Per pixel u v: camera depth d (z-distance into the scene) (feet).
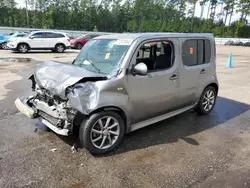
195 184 9.23
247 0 208.85
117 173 9.83
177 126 14.84
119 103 11.03
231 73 35.78
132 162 10.65
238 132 14.24
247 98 21.85
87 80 10.57
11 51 62.69
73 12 184.65
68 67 12.04
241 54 74.49
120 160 10.78
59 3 181.68
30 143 12.07
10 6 173.47
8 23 167.53
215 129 14.58
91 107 10.19
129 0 209.56
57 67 12.24
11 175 9.48
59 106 10.89
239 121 16.03
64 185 9.02
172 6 222.69
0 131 13.35
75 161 10.59
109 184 9.14
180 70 13.79
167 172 9.98
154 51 12.47
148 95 12.28
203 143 12.67
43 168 10.00
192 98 15.35
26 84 25.04
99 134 11.03
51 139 12.53
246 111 18.15
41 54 58.44
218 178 9.62
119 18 208.54
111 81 10.75
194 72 14.82
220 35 209.87
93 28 191.83
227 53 77.97
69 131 10.66
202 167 10.38
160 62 12.84
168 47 13.14
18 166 10.07
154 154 11.37
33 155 10.96
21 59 47.16
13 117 15.47
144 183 9.25
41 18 175.32
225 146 12.41
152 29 199.31
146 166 10.37
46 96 11.82
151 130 14.08
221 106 19.27
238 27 206.59
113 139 11.50
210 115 17.06
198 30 213.05
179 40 13.65
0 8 170.91
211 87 16.79
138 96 11.84
